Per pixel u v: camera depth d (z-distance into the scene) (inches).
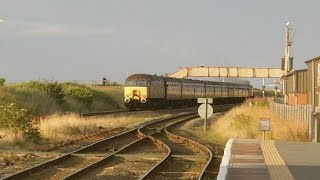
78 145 1205.7
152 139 1312.7
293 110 1470.2
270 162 688.4
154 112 2743.6
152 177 759.1
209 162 862.5
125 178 758.5
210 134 1481.3
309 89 2267.5
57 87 2620.6
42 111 2199.8
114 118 2084.2
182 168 861.2
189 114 2637.8
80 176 764.6
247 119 1411.2
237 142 954.1
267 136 1254.3
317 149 863.7
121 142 1307.8
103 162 900.6
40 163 890.7
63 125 1488.7
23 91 2308.1
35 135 1225.4
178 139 1355.8
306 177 567.5
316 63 2148.1
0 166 863.7
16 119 1238.3
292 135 1241.4
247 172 601.9
